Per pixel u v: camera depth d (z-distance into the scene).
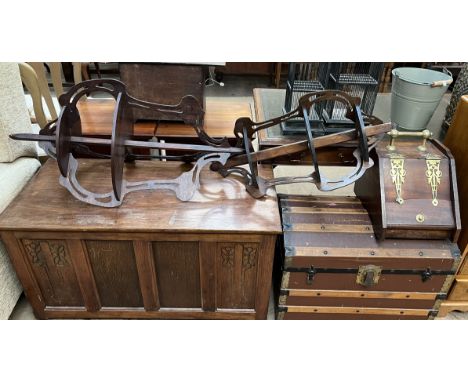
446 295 1.49
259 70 3.94
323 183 1.38
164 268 1.43
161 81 1.78
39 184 1.48
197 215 1.35
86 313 1.55
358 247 1.39
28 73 1.71
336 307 1.52
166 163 1.62
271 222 1.33
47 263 1.41
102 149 1.79
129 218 1.33
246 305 1.53
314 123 1.64
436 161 1.43
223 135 1.84
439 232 1.40
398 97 1.81
